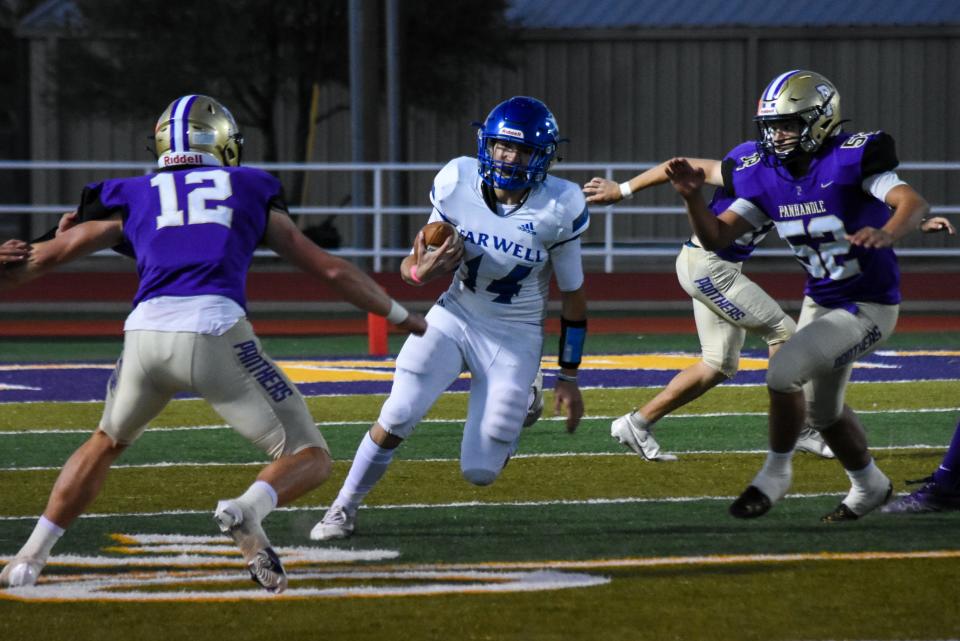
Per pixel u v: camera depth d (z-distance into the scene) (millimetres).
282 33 69812
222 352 12555
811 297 15625
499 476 19422
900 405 25688
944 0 72750
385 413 15289
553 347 34312
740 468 19984
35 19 72562
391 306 13148
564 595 13219
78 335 37625
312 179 75500
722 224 15344
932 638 11945
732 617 12516
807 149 14789
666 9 73375
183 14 69438
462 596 13180
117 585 13586
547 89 73875
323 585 13586
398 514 17000
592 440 22312
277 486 12555
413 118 74375
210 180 13047
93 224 13172
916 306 43250
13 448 21875
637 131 73625
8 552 15141
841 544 15250
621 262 70438
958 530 15938
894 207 14250
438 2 70312
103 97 69438
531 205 15000
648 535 15766
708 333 19844
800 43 72438
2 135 112375
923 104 72125
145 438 22578
